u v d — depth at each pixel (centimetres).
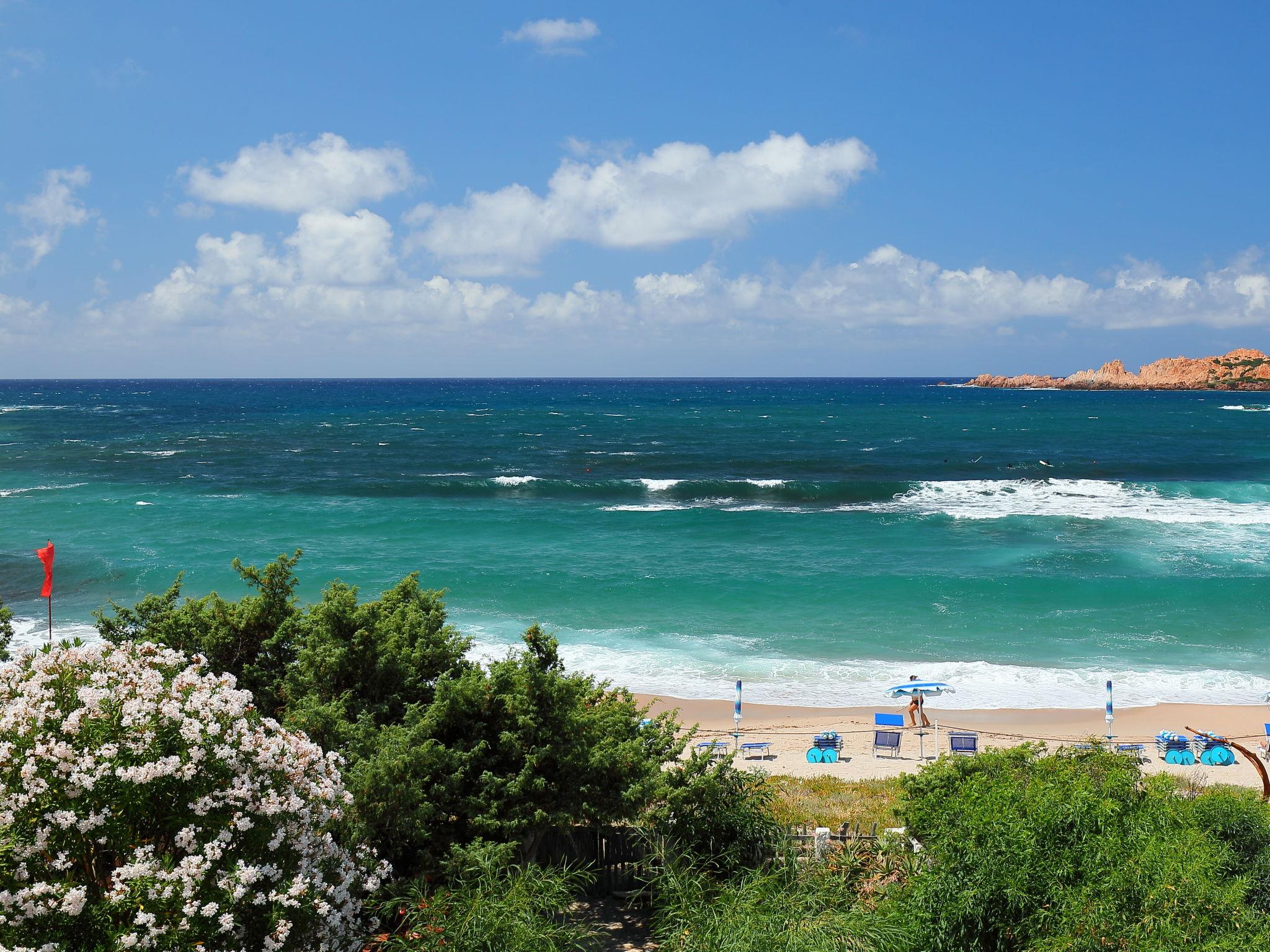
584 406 17062
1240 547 4000
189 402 18362
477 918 915
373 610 1332
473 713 1238
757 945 919
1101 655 2744
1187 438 10019
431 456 7956
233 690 866
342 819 942
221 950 722
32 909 659
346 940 874
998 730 2234
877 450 8675
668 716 1491
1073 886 894
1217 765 2011
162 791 755
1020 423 12462
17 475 6328
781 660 2711
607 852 1279
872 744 2155
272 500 5284
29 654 858
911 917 959
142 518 4684
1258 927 827
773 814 1539
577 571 3628
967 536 4275
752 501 5431
